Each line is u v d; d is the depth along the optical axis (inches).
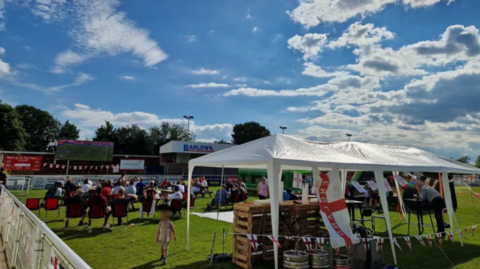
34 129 2984.7
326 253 210.5
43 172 1427.2
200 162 287.3
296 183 300.2
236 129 3417.8
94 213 383.2
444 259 269.6
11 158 1045.2
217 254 268.5
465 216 525.0
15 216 235.1
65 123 3208.7
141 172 1478.8
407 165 284.5
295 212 277.0
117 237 341.7
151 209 456.1
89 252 280.2
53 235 112.1
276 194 216.1
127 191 564.1
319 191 231.3
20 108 2987.2
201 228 397.1
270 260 258.4
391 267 213.5
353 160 255.1
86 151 1318.9
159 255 271.3
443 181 346.6
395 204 668.7
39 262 136.9
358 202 354.0
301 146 260.4
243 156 241.8
